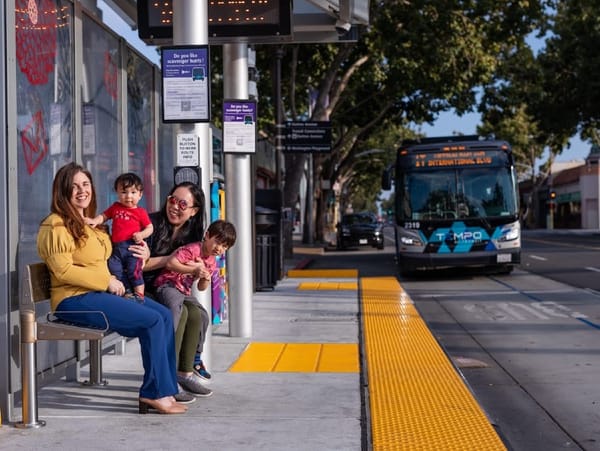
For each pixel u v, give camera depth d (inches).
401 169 796.6
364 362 343.3
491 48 1224.2
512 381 317.4
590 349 382.3
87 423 240.2
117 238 252.8
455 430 233.0
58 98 284.5
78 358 295.0
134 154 387.2
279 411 255.9
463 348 392.5
